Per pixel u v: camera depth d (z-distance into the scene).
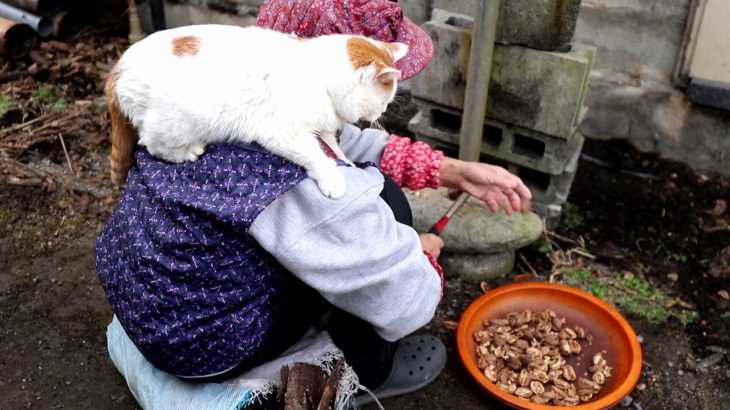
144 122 1.23
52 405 1.72
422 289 1.33
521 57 1.90
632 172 2.50
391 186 1.56
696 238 2.22
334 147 1.33
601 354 1.79
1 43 2.98
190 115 1.18
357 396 1.66
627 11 2.32
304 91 1.20
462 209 2.03
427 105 2.16
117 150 1.37
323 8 1.38
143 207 1.24
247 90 1.18
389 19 1.41
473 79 1.88
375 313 1.32
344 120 1.32
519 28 1.86
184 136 1.20
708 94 2.28
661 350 1.88
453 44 1.98
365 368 1.56
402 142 1.63
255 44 1.23
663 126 2.48
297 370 1.34
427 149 1.62
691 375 1.81
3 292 2.04
